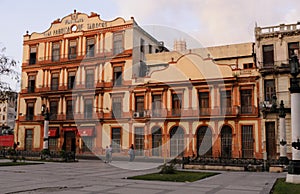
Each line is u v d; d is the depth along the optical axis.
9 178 15.62
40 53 46.97
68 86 44.12
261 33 34.12
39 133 44.56
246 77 34.34
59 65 45.16
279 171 20.59
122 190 11.69
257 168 21.19
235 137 34.03
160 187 12.64
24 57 47.91
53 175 17.45
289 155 30.67
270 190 12.02
